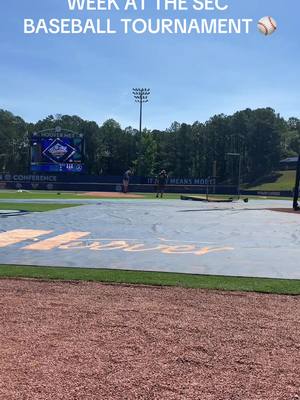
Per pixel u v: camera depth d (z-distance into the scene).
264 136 117.31
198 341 4.79
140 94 71.69
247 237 13.27
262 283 7.54
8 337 4.84
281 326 5.30
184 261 9.51
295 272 8.48
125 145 113.88
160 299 6.48
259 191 60.12
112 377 3.91
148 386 3.75
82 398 3.54
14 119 131.75
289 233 14.23
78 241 12.16
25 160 119.94
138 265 9.05
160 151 117.94
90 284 7.39
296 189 24.91
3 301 6.28
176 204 29.16
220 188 58.69
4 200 31.81
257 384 3.81
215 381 3.85
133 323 5.35
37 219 17.80
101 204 28.03
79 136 54.81
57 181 59.72
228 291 7.00
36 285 7.30
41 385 3.75
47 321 5.40
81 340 4.77
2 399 3.51
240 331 5.11
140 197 41.19
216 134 119.94
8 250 10.70
